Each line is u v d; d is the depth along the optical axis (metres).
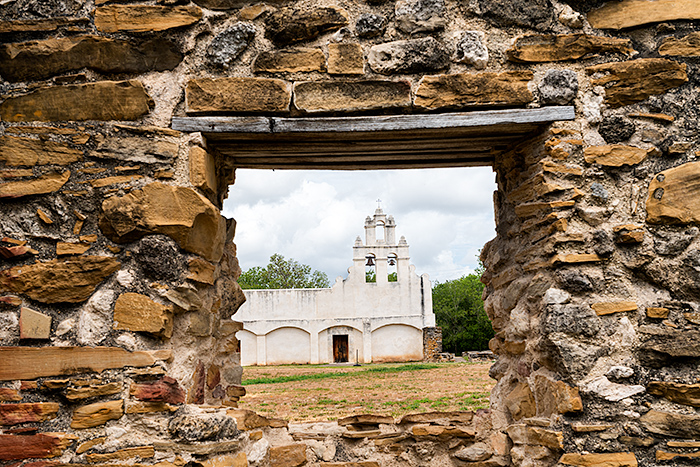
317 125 3.07
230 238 3.93
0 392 2.73
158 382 2.82
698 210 3.04
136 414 2.78
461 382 12.70
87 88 3.03
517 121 3.10
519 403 3.43
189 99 3.04
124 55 3.07
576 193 3.07
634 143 3.12
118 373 2.81
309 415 7.97
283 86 3.09
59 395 2.78
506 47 3.16
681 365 2.90
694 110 3.15
